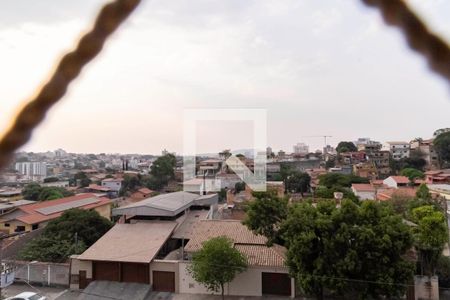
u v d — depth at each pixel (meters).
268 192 13.13
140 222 19.30
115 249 15.93
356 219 11.90
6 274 13.88
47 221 22.84
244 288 14.32
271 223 12.86
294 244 11.55
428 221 13.55
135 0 0.82
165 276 15.02
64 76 0.79
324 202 12.97
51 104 0.79
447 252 15.95
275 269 14.15
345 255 11.51
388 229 11.43
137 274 15.17
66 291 15.05
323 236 11.50
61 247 17.22
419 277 13.55
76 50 0.80
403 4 0.78
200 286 14.67
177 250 17.50
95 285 14.95
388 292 11.29
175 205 20.06
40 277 15.62
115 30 0.82
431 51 0.78
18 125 0.76
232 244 14.70
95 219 19.61
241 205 18.41
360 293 11.55
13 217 23.70
